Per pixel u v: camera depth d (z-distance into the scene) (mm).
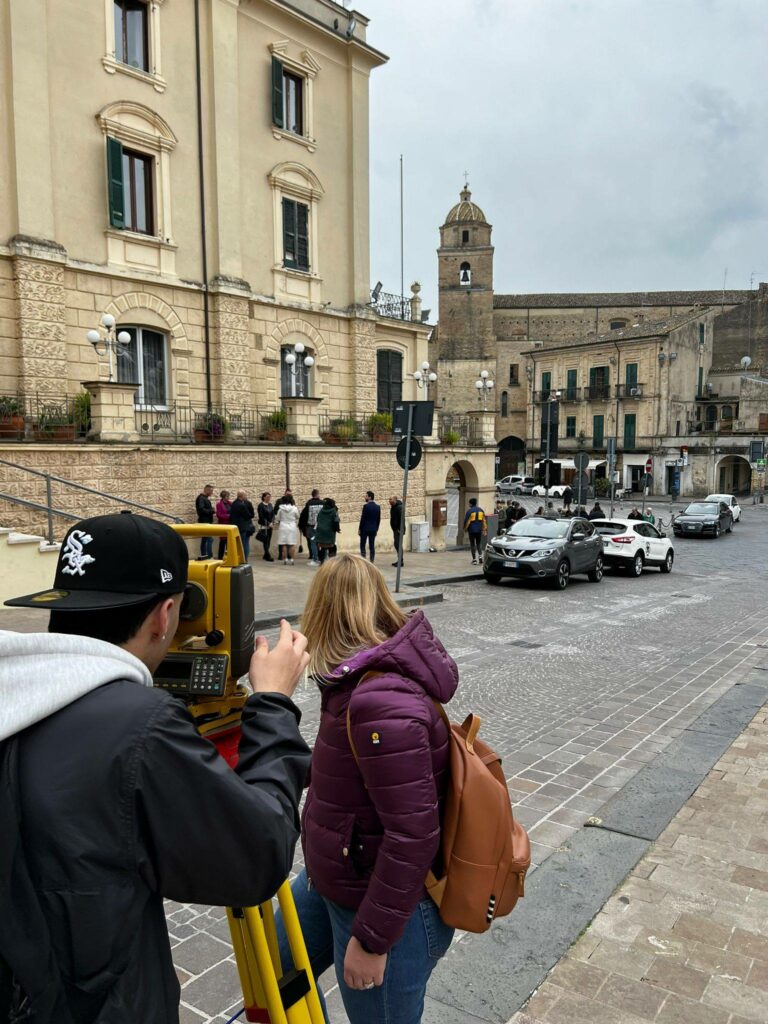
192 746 1230
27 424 14398
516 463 66250
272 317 20156
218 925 3535
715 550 27234
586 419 59344
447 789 1969
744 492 56562
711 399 58250
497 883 1930
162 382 17875
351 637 2057
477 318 62250
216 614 2807
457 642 10430
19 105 14570
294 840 1372
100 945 1119
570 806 4844
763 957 3123
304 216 21016
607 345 57344
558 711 7133
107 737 1154
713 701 7363
